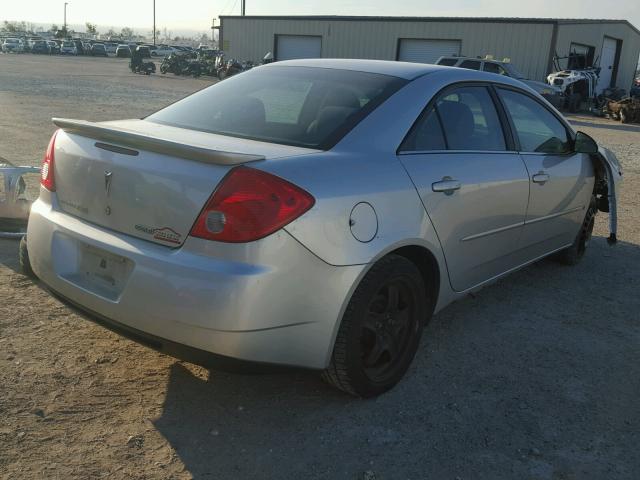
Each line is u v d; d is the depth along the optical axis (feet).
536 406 10.69
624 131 67.97
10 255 15.89
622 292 16.71
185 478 8.35
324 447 9.20
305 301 8.80
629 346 13.35
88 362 11.03
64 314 12.85
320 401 10.39
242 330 8.34
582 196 16.72
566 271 18.21
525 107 14.40
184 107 12.09
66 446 8.75
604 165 16.94
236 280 8.20
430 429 9.82
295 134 10.38
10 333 11.83
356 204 9.29
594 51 116.16
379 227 9.64
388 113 10.77
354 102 10.97
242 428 9.53
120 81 101.19
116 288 9.23
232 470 8.59
